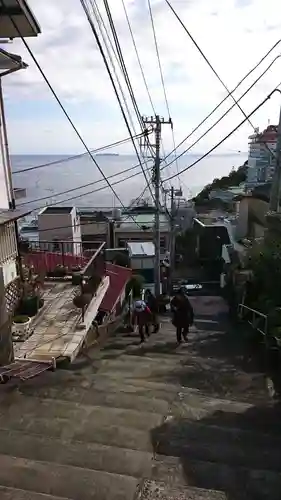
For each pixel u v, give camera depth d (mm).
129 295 15289
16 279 8625
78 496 3898
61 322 8422
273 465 4430
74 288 10383
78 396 5988
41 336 7789
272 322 8523
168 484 4086
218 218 28812
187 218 32219
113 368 7402
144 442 4844
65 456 4527
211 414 5609
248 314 11516
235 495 3930
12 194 9711
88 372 7004
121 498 3879
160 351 8930
